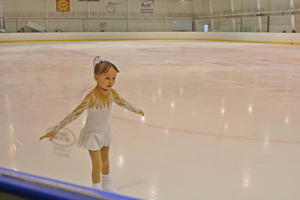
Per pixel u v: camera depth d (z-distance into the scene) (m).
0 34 22.20
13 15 27.45
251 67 10.39
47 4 28.42
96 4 29.73
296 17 22.38
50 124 4.29
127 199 0.92
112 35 26.78
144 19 31.31
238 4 27.58
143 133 3.93
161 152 3.31
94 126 2.14
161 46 20.12
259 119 4.55
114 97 2.21
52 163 2.98
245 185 2.58
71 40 25.52
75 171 2.81
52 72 9.26
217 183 2.61
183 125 4.27
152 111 4.98
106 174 2.37
